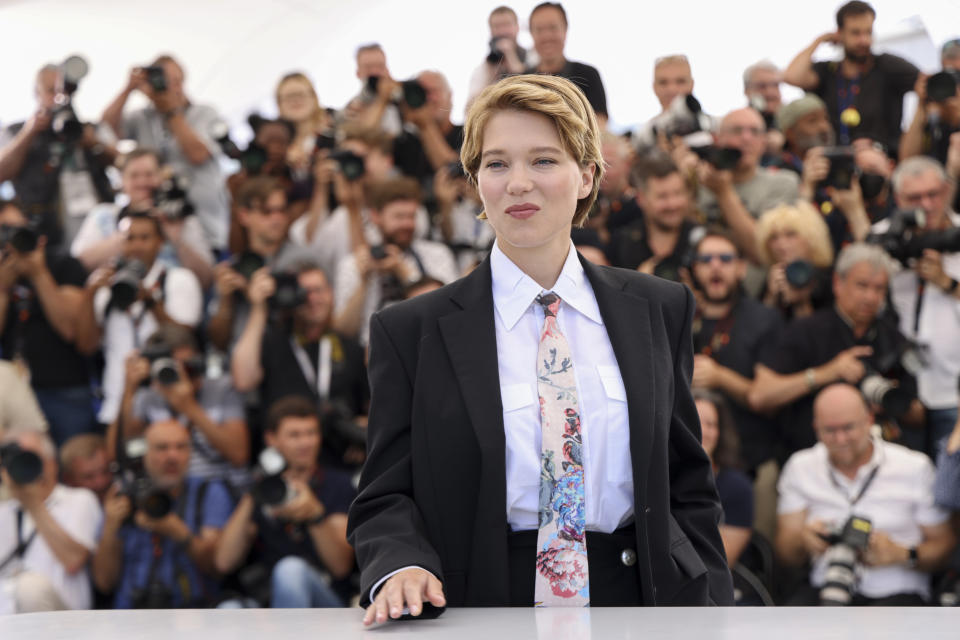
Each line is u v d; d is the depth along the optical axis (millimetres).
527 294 1635
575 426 1573
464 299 1652
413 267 5281
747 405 4641
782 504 4434
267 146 5828
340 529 4605
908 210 4742
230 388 5066
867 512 4289
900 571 4199
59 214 5988
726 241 4723
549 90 1581
